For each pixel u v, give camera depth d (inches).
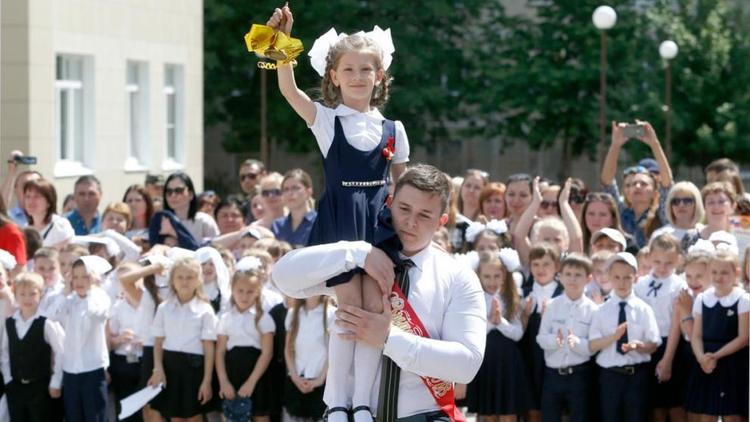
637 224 909.2
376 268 388.2
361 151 434.6
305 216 930.1
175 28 1950.1
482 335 397.1
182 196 960.3
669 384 752.3
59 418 797.9
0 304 793.6
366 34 452.8
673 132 2842.0
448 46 2935.5
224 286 818.8
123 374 818.2
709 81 2866.6
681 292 741.3
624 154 2780.5
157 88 1895.9
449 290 399.5
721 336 721.6
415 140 2893.7
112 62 1736.0
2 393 801.6
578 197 945.5
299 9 2815.0
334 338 403.2
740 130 2871.6
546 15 2805.1
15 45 1505.9
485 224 855.7
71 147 1653.5
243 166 1214.3
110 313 825.5
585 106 2748.5
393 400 394.9
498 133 2896.2
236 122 2928.2
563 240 815.1
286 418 783.7
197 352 792.3
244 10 2837.1
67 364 784.9
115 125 1754.4
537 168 3080.7
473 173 970.1
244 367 784.9
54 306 790.5
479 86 2871.6
